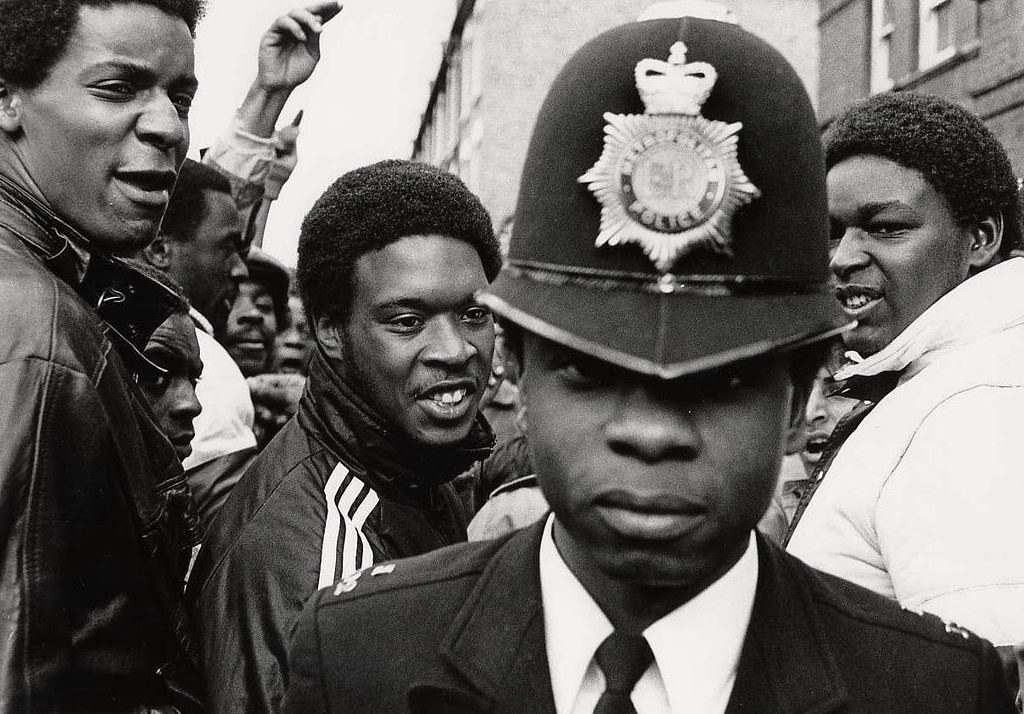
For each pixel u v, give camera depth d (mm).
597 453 905
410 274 1684
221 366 2398
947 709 1021
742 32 972
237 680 1488
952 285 1630
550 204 974
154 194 1534
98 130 1483
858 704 1009
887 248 1616
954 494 1346
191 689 1514
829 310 967
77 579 1354
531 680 1020
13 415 1314
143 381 1892
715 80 934
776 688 989
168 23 1529
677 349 886
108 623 1383
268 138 3078
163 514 1498
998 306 1527
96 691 1360
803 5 13305
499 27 13422
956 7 8109
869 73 9633
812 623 1038
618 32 981
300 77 3053
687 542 897
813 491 1602
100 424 1385
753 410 915
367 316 1700
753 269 934
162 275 1907
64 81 1479
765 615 1018
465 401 1735
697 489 891
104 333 1482
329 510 1621
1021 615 1274
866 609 1083
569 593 1021
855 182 1629
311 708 1110
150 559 1466
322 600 1158
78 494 1354
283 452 1715
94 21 1477
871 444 1486
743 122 936
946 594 1315
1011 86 7367
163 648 1478
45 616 1295
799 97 974
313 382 1762
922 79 8562
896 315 1625
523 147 13477
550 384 933
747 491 914
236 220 2832
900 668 1032
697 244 918
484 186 13414
